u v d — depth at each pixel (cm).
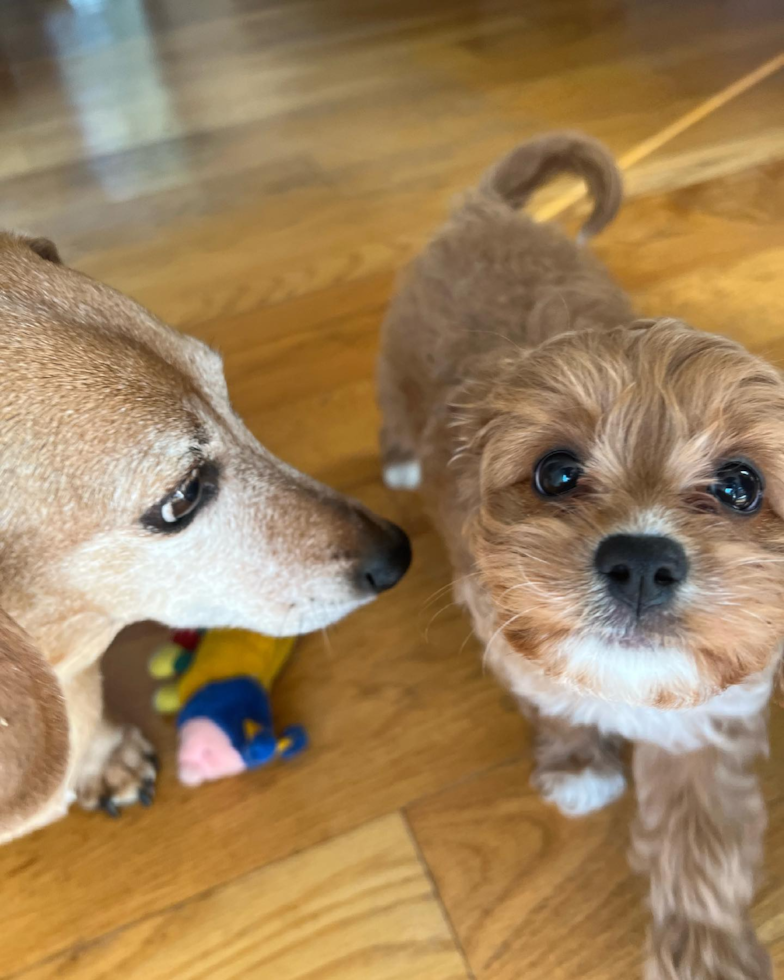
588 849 33
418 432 40
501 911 32
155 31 105
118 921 33
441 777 35
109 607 30
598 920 31
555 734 34
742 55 77
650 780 30
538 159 41
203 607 32
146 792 35
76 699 33
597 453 24
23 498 27
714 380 24
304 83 86
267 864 34
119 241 65
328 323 55
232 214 67
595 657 23
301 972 31
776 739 34
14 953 32
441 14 97
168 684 39
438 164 69
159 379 29
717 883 28
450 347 36
